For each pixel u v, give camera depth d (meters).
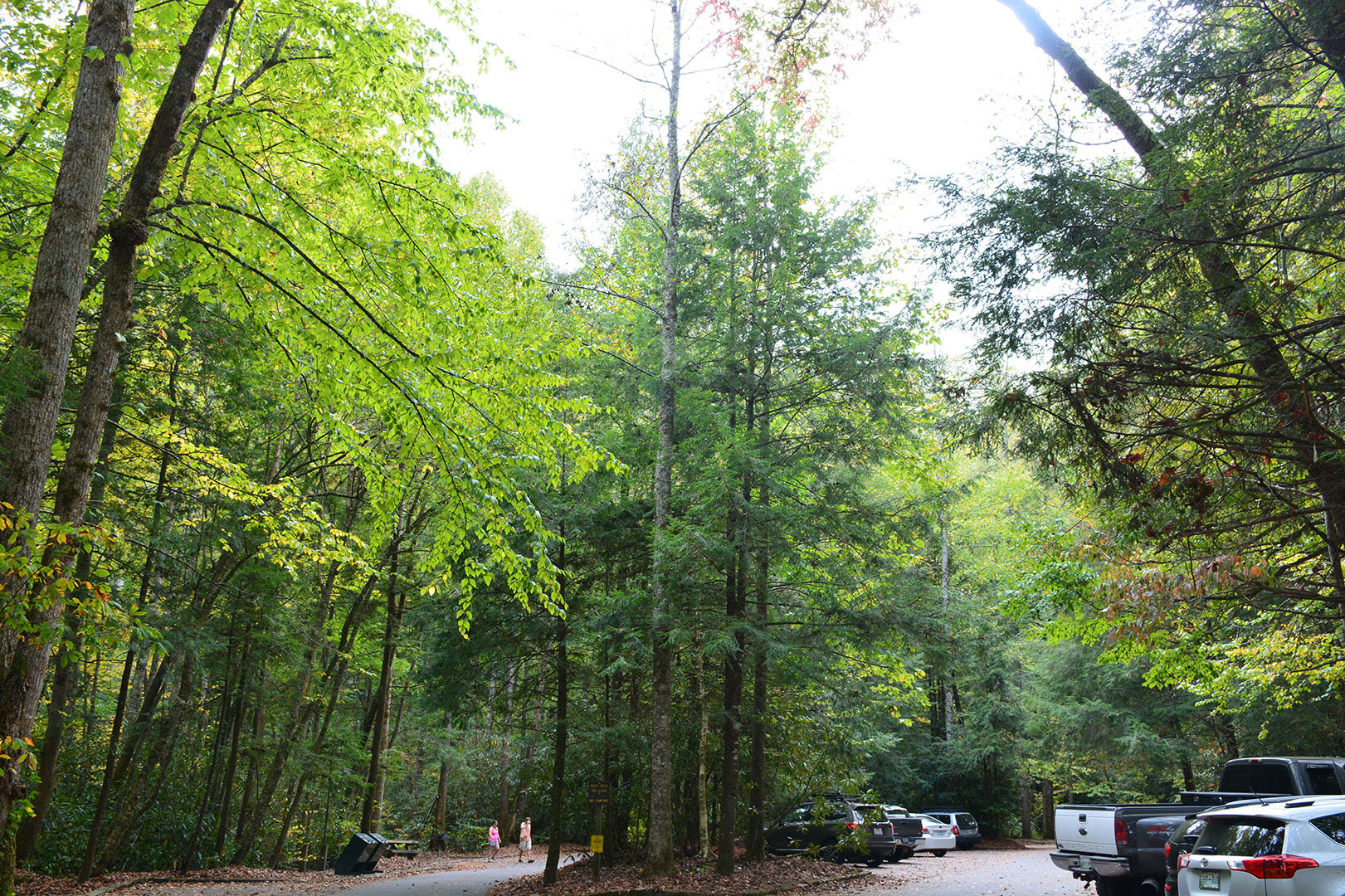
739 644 16.52
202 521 15.40
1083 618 15.29
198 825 19.08
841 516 16.50
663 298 18.69
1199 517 7.23
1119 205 7.04
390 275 9.34
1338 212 6.30
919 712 31.61
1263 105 6.58
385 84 10.53
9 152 9.84
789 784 19.02
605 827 18.98
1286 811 8.34
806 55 11.75
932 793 31.31
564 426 9.82
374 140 11.74
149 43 10.63
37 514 6.57
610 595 16.67
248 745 21.22
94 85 7.32
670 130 17.36
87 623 6.71
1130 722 26.11
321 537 14.75
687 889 14.80
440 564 11.38
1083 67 8.95
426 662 18.06
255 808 23.12
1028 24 9.02
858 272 17.56
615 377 17.92
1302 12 6.32
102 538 6.27
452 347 9.53
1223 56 6.55
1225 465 7.08
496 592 16.45
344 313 9.53
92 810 19.19
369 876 20.53
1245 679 16.73
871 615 16.03
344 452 13.15
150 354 14.12
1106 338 7.07
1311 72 7.02
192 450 12.96
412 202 9.70
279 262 9.56
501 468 9.41
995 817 30.70
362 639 27.05
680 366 17.42
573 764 18.42
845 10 11.14
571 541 16.86
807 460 16.67
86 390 7.16
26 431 6.52
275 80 10.62
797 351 17.34
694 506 15.75
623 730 16.27
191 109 9.16
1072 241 7.03
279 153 10.16
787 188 17.38
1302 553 9.41
